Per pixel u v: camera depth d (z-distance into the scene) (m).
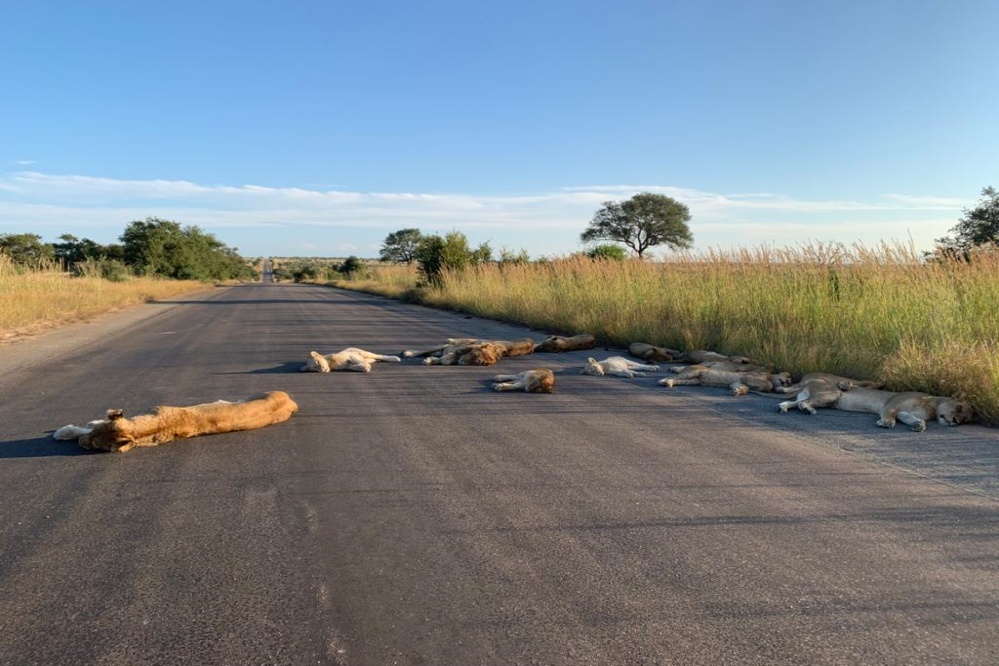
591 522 4.41
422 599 3.42
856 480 5.26
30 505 4.71
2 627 3.18
